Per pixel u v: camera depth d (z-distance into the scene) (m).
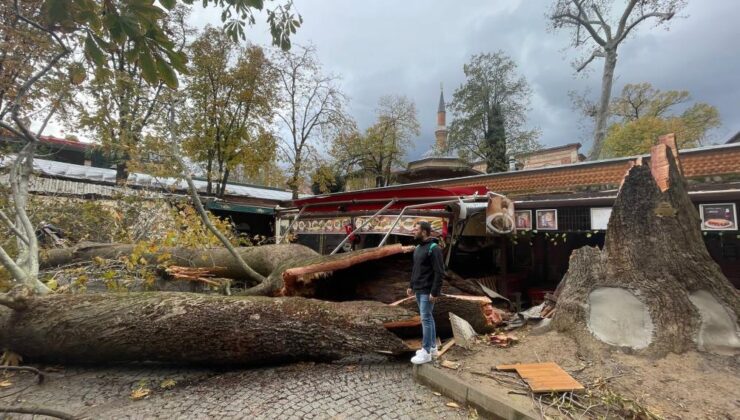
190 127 14.41
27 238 5.66
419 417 3.14
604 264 4.42
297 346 4.30
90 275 6.12
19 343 4.22
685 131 24.89
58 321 4.16
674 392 3.13
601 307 4.24
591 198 7.88
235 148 16.19
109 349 4.17
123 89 6.83
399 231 7.51
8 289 5.23
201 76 15.41
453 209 7.11
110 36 1.99
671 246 4.14
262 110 16.47
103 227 9.10
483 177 11.23
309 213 10.29
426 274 4.16
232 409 3.28
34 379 4.02
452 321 4.64
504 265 9.48
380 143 24.62
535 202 8.65
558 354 3.99
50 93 6.37
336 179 24.19
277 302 4.52
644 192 4.37
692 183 7.39
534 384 3.28
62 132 7.45
